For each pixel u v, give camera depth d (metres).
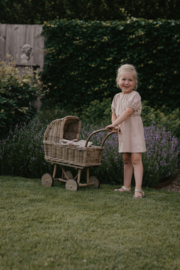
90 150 3.06
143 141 3.04
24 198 2.67
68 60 6.38
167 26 5.98
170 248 1.77
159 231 2.02
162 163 3.58
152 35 6.03
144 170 3.43
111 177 3.53
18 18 7.85
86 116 5.88
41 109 6.13
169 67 6.22
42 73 6.34
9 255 1.60
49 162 3.67
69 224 2.06
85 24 6.20
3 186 3.11
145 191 3.20
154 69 6.24
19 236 1.83
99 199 2.75
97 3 7.40
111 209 2.44
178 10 7.15
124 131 3.01
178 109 5.77
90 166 3.12
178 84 6.23
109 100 6.07
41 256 1.60
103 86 6.34
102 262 1.57
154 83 6.26
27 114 4.65
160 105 6.37
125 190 3.16
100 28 6.20
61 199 2.70
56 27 6.30
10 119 4.21
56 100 6.55
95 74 6.36
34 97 4.86
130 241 1.84
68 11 7.49
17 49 6.63
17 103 4.42
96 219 2.19
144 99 6.36
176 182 3.72
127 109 2.92
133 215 2.31
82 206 2.50
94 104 5.91
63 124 3.18
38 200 2.62
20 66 6.24
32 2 7.71
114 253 1.67
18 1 7.78
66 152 3.15
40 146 3.91
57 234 1.88
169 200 2.84
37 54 6.52
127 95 3.06
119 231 1.98
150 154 3.61
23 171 3.81
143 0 7.23
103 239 1.85
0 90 4.06
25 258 1.58
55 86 6.43
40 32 6.49
